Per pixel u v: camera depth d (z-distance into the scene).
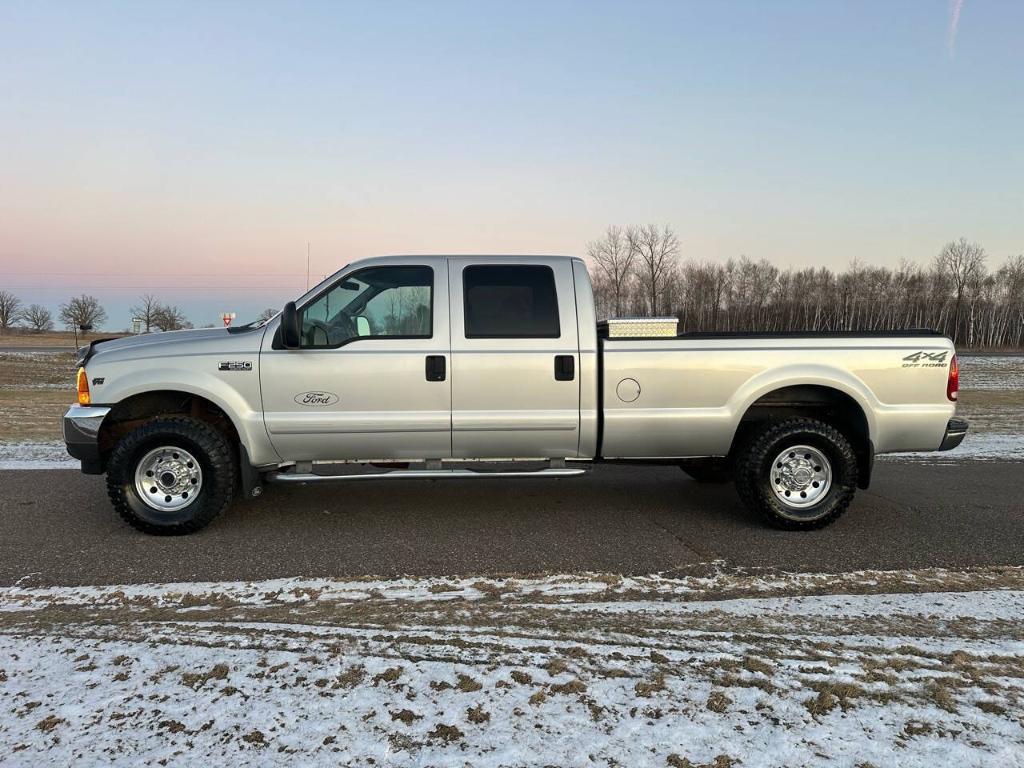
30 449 8.42
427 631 3.20
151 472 4.77
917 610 3.47
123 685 2.67
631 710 2.49
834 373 4.96
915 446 5.08
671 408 4.95
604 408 4.93
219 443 4.74
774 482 4.95
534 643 3.06
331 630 3.21
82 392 4.77
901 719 2.44
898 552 4.47
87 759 2.20
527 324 4.94
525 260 5.05
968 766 2.18
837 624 3.29
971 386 20.44
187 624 3.28
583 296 5.01
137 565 4.18
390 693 2.60
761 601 3.60
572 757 2.21
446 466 5.06
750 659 2.89
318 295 4.88
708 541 4.71
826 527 5.05
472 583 3.88
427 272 4.99
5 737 2.31
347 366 4.79
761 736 2.33
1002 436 9.74
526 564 4.22
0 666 2.83
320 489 6.25
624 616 3.39
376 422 4.82
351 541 4.68
